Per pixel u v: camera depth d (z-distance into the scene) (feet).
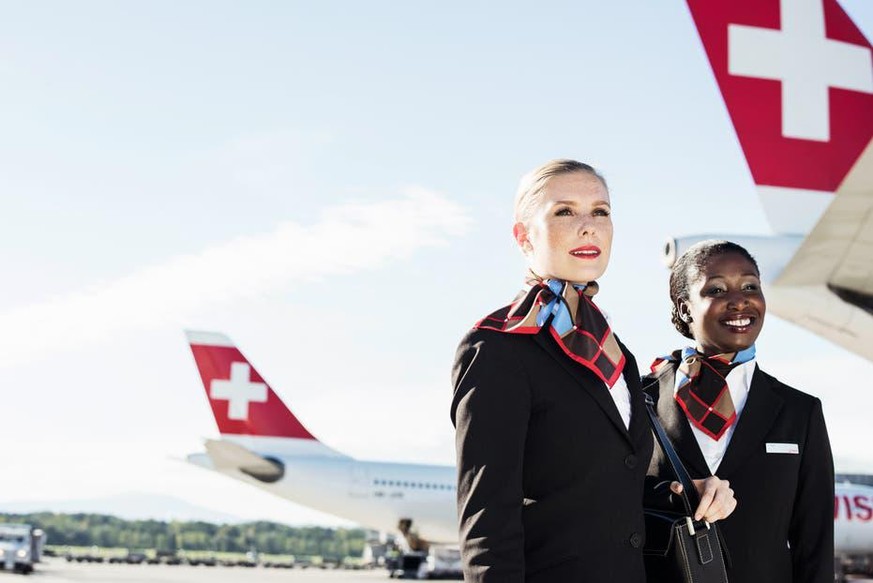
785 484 11.04
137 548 306.14
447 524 93.45
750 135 24.06
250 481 91.15
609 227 8.75
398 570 115.96
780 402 11.42
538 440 8.22
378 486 92.12
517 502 7.75
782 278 21.45
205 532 314.55
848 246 19.98
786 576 11.05
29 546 106.32
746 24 24.31
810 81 24.31
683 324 12.29
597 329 8.46
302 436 96.07
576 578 7.93
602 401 8.29
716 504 8.94
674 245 22.50
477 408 7.97
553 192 8.68
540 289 8.55
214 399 95.30
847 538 87.25
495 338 8.30
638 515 8.38
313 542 311.88
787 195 23.89
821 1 24.53
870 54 24.80
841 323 21.76
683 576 8.87
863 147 24.29
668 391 11.97
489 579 7.43
